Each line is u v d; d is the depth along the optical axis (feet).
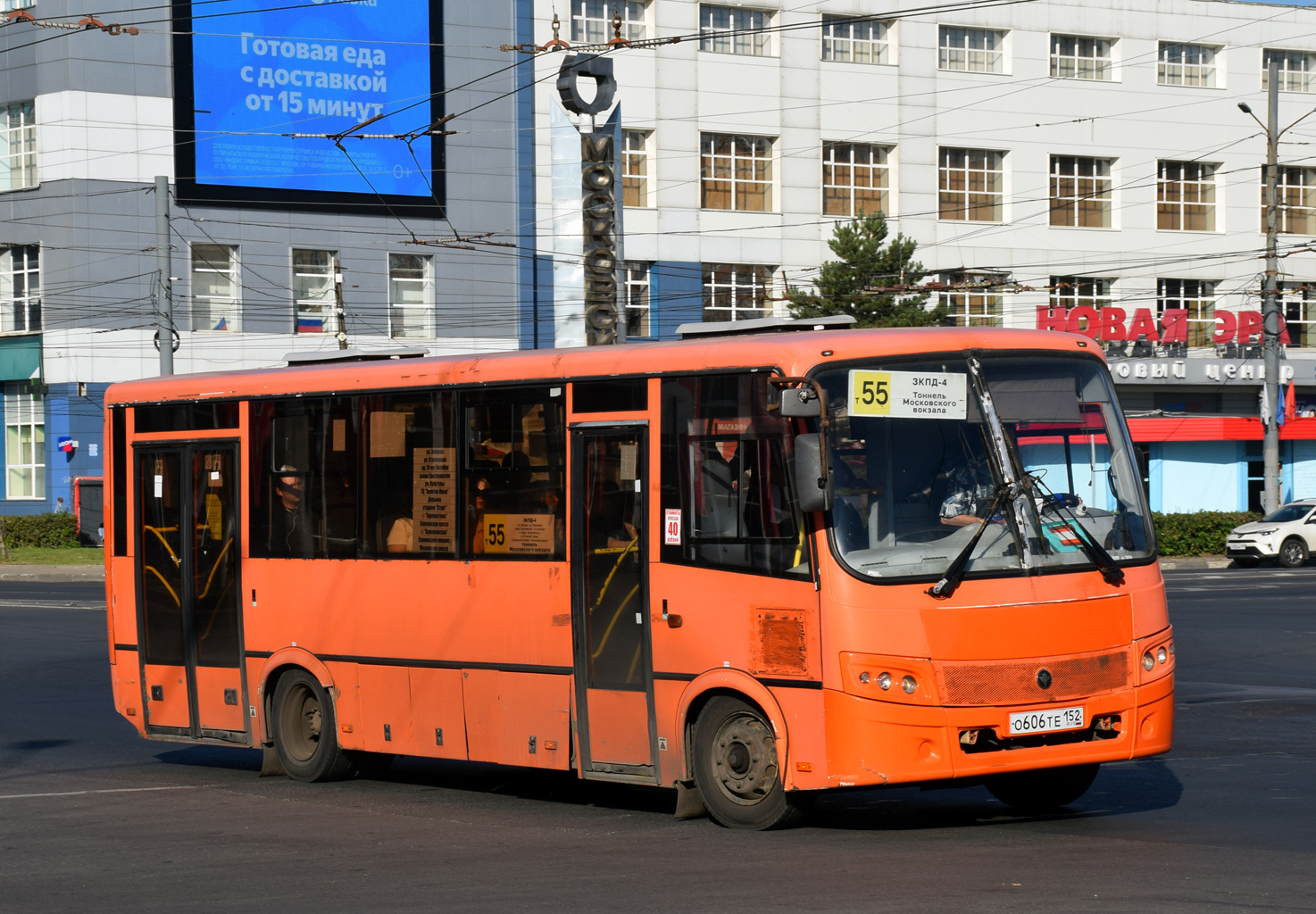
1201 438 157.07
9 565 125.70
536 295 153.38
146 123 142.31
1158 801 32.27
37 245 145.38
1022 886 23.79
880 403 28.17
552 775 38.91
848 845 27.86
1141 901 22.53
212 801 35.35
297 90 146.10
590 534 31.60
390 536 35.58
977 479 28.27
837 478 27.86
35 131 144.25
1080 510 28.91
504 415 33.40
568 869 26.45
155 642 40.86
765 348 28.96
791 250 156.87
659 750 30.37
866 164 160.45
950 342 28.94
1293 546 122.52
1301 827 28.73
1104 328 158.71
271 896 24.91
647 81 151.64
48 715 49.93
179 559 40.27
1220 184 171.83
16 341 146.51
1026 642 27.48
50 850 29.40
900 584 27.32
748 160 156.35
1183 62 170.50
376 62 147.95
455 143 150.51
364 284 148.97
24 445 149.69
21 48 143.74
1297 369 164.96
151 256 142.92
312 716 37.83
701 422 29.91
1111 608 28.37
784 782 28.30
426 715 34.68
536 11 151.33
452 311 151.43
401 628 35.19
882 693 27.14
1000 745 27.32
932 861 26.09
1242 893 22.94
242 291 145.48
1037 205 164.55
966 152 163.12
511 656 32.96
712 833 29.55
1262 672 57.67
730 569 29.22
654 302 152.35
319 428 37.22
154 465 40.88
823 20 157.38
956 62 162.81
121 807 34.50
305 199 146.51
